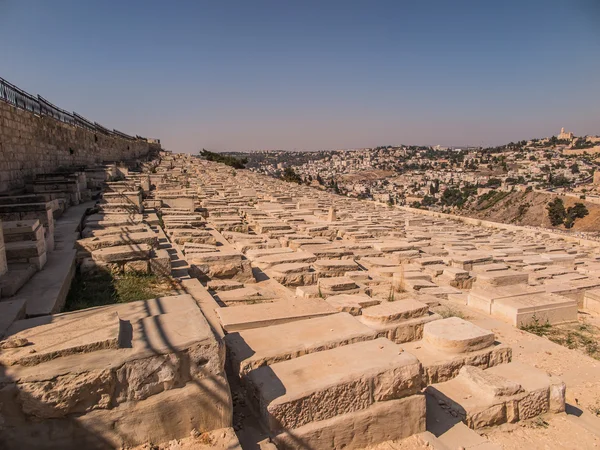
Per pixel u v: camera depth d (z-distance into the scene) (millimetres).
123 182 20875
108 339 3732
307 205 25375
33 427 3355
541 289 11695
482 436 5332
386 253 15469
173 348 3775
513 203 108750
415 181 194500
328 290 9711
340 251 13070
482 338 6613
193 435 3826
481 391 5820
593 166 172375
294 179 65938
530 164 198000
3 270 6691
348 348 5113
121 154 42562
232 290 8914
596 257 21172
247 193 27250
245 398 4625
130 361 3588
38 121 19359
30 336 3873
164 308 4824
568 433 5617
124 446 3598
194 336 3982
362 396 4488
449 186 167625
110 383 3516
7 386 3277
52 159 21328
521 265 16578
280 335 5492
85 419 3465
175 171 39438
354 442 4426
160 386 3721
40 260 7539
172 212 16875
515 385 5836
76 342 3697
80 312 4605
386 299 10492
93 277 8172
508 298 10750
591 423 5961
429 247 17406
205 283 9117
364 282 11625
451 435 4977
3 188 15195
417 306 7305
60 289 6559
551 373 7625
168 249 10906
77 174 17844
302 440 4160
